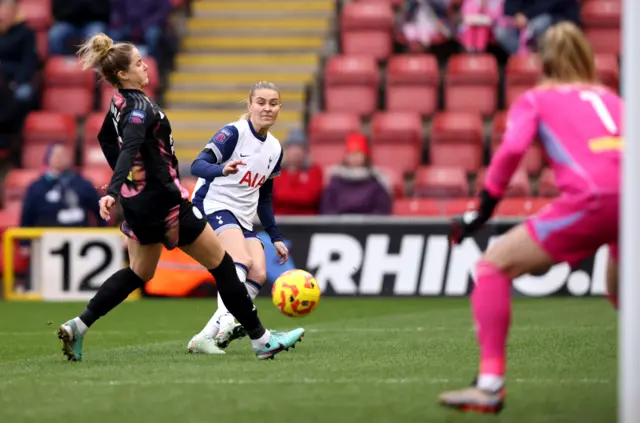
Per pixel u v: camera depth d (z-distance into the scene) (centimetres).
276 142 2336
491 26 5272
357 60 5297
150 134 1936
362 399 1573
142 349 2412
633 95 1197
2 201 5109
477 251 4088
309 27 5794
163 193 1947
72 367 2006
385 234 4131
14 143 5147
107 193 1864
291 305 2248
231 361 2084
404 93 5225
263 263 2314
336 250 4144
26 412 1491
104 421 1423
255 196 2353
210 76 5516
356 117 5022
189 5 5966
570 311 3416
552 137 1467
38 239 4219
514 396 1589
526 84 5141
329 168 4928
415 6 5434
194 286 4175
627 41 1202
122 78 1961
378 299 4084
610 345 2348
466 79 5175
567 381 1745
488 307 1441
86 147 5031
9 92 5059
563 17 5266
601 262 4034
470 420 1405
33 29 5244
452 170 4697
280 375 1839
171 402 1559
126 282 2102
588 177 1425
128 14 5400
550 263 1454
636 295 1184
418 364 2002
